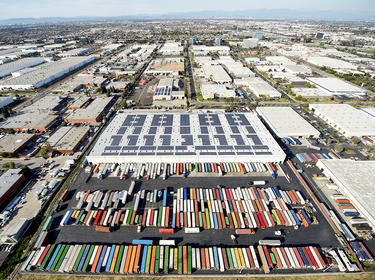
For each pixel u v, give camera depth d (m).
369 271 58.94
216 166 94.75
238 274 58.69
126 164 95.69
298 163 99.31
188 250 62.88
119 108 147.75
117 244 65.62
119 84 185.75
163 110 144.12
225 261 60.47
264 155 95.38
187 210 75.31
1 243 64.56
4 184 81.00
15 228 67.00
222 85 182.12
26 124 122.75
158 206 77.44
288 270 59.72
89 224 71.06
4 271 58.12
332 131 123.31
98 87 187.25
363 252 62.59
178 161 96.00
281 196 81.06
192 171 93.50
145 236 67.94
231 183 87.44
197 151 96.94
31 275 57.81
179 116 125.81
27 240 65.69
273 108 140.00
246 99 164.12
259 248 63.53
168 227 70.44
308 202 79.00
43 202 78.50
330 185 84.88
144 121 120.25
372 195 76.88
